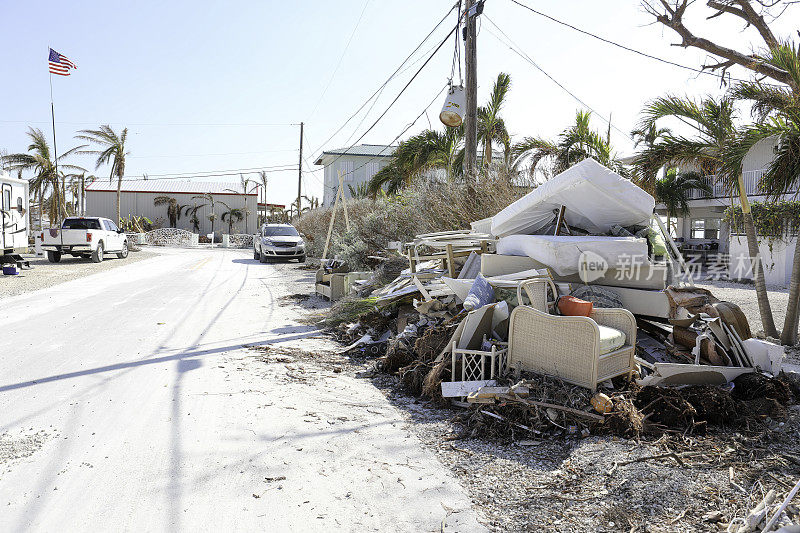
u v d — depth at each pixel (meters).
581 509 3.08
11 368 6.06
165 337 7.80
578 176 6.47
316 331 8.33
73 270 19.09
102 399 5.01
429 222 12.62
